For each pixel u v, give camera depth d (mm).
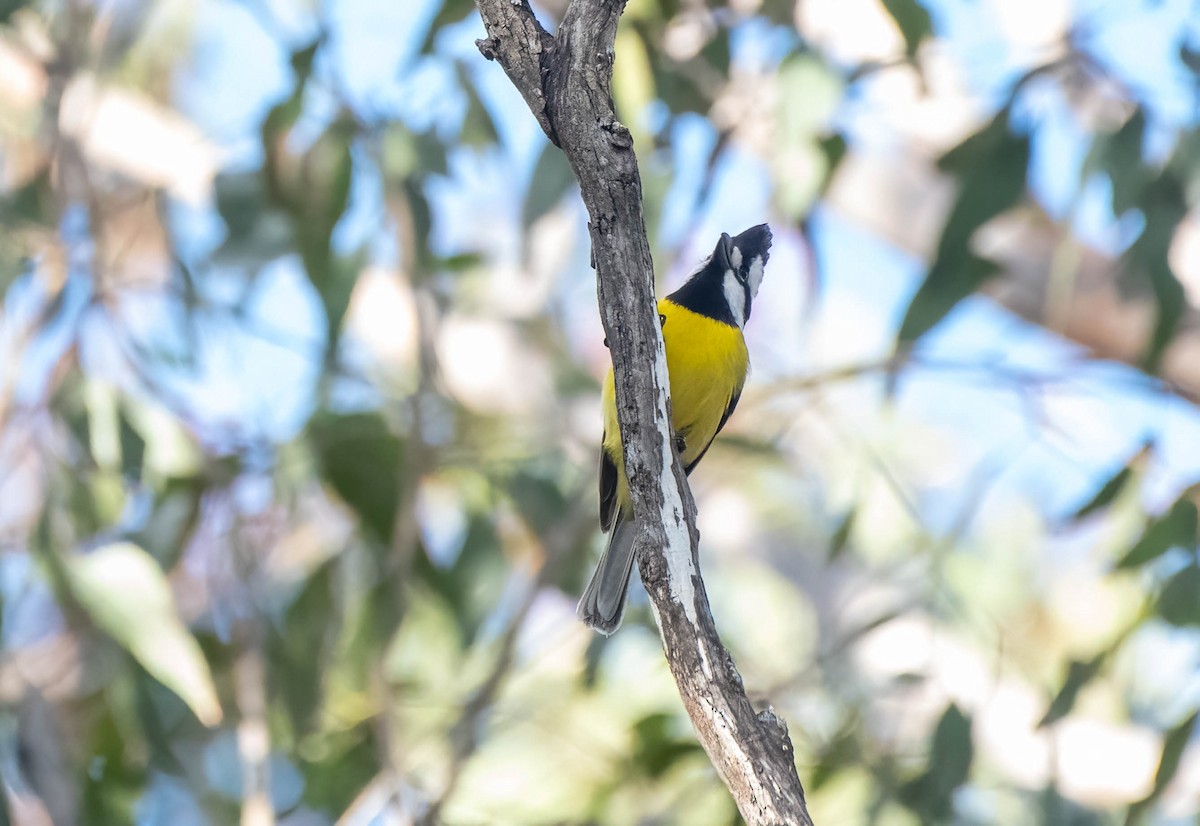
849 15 9305
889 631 10883
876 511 11586
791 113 8781
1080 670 8953
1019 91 8555
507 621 11031
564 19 5188
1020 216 11805
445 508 10852
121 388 8781
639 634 10227
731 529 13672
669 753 9320
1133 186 8586
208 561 9617
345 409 9484
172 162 11039
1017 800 9805
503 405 12023
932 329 8508
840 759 9148
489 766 10148
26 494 9766
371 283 11953
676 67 9609
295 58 8867
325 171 9008
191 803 9570
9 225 9398
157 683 8734
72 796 9016
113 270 9625
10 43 10344
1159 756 8711
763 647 12539
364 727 9594
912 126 11484
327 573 9594
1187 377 11164
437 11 8883
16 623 9117
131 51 11422
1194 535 8586
